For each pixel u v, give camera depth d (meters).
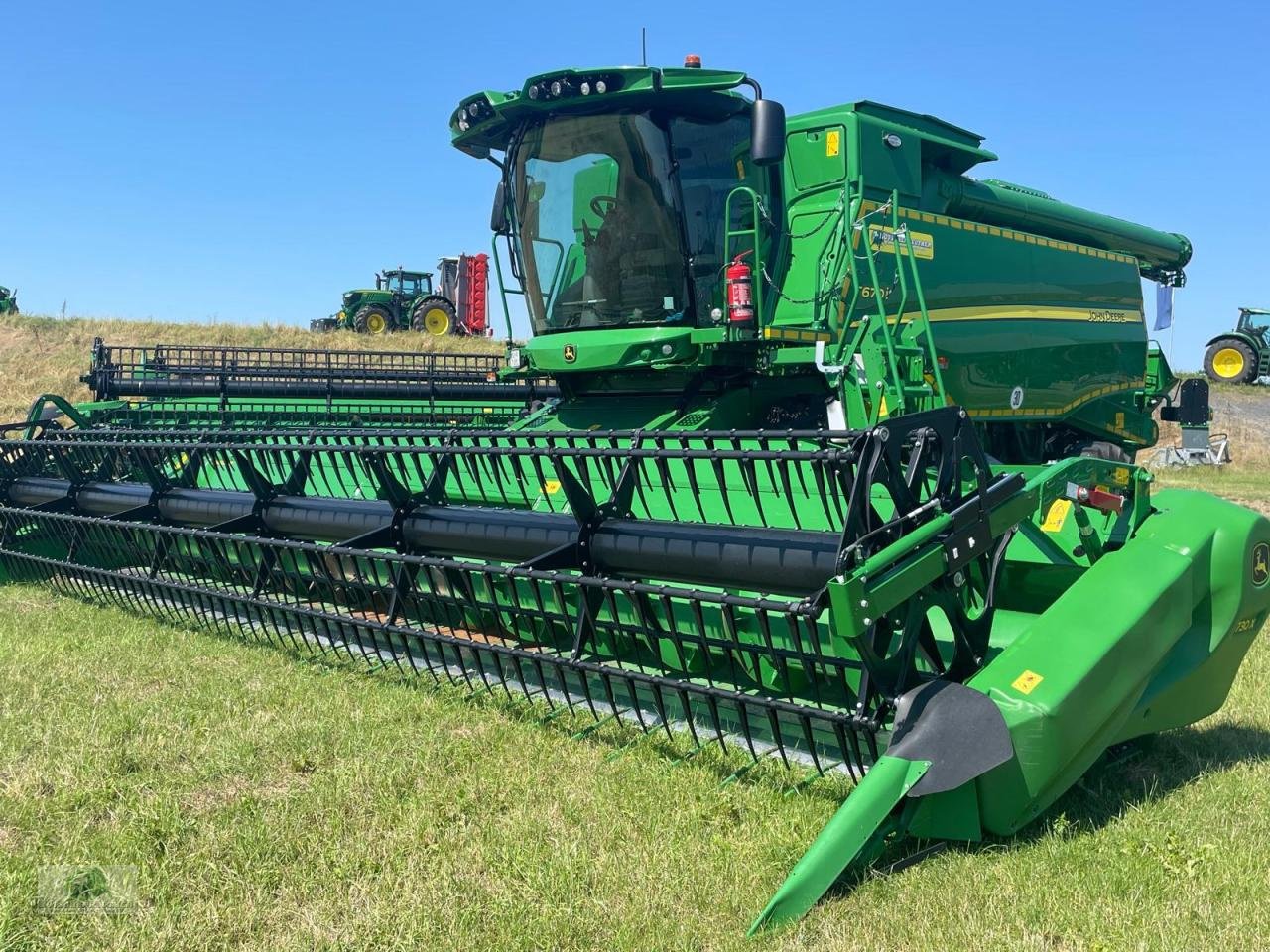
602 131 7.31
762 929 3.15
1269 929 3.20
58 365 25.69
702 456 4.28
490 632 5.64
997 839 3.74
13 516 8.60
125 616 7.27
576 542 4.80
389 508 5.87
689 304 7.26
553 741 4.71
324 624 6.04
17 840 3.76
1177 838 3.78
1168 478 22.16
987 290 9.02
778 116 6.58
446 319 32.66
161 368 12.72
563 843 3.73
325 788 4.20
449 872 3.52
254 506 6.51
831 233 7.35
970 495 4.02
